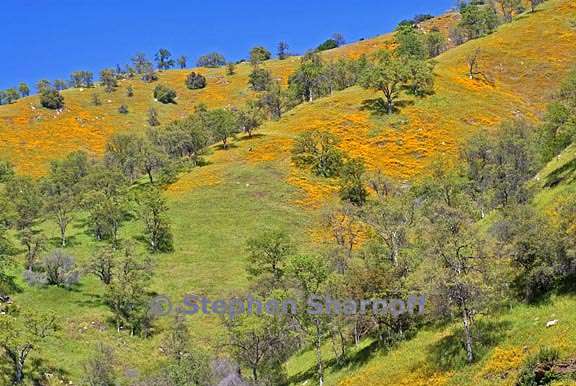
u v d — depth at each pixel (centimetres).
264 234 5838
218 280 6238
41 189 9294
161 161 9275
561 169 5162
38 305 5528
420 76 11319
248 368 4444
